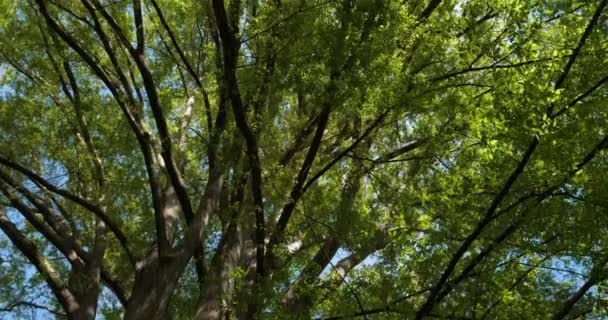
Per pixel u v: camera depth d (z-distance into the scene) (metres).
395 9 7.57
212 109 11.54
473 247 7.53
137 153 11.80
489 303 7.09
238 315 7.50
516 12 7.40
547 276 8.48
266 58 7.93
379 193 8.53
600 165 7.38
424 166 8.75
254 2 9.07
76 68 11.96
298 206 9.29
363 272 8.45
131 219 11.37
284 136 10.25
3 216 8.91
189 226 8.39
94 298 8.73
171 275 8.11
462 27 7.96
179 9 10.62
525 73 7.16
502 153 6.99
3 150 11.08
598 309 7.25
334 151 9.91
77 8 10.49
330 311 7.77
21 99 11.16
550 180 6.87
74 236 9.56
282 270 7.66
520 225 6.88
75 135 11.27
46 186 8.83
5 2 10.88
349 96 7.30
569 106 6.79
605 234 7.00
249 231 9.23
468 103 7.63
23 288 10.02
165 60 11.61
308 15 7.61
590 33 6.93
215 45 9.70
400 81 7.50
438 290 6.87
